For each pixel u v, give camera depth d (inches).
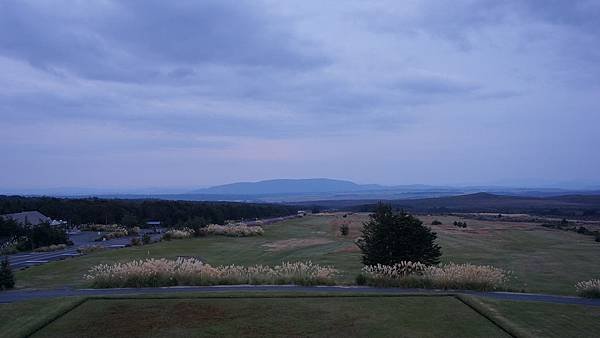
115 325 634.8
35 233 2320.4
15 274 1300.4
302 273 956.0
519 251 2212.1
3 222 2437.3
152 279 890.7
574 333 639.1
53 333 605.0
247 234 2812.5
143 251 1926.7
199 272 931.3
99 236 2783.0
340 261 1723.7
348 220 4207.7
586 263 1836.9
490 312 704.4
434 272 944.3
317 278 922.1
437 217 4761.3
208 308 710.5
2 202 3417.8
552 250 2256.4
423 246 1067.3
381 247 1056.8
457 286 895.7
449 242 2573.8
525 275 1493.6
